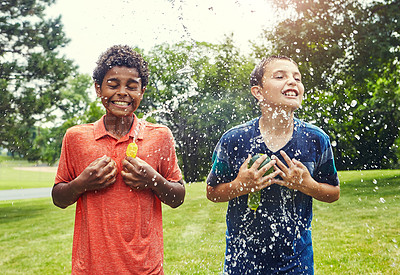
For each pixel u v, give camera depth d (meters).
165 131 1.85
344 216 5.52
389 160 12.59
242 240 1.90
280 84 1.84
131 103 1.73
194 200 7.61
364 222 5.05
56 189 1.72
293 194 1.85
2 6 10.34
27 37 10.50
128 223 1.63
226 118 6.05
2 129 10.11
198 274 3.19
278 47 7.91
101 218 1.63
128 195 1.66
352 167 12.09
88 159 1.71
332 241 4.15
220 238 4.54
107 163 1.64
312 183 1.80
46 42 10.62
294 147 1.88
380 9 9.38
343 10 8.72
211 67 5.48
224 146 1.96
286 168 1.78
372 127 11.80
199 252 3.92
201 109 6.14
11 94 10.18
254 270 1.87
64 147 1.78
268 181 1.79
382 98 11.53
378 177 9.76
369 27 9.12
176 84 5.71
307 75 7.91
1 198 13.70
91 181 1.60
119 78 1.69
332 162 1.96
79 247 1.64
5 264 4.00
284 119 1.87
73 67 10.93
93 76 1.80
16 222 7.23
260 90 1.94
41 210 9.01
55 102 11.03
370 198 6.87
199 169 9.20
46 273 3.59
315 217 5.55
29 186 20.45
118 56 1.71
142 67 1.78
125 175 1.64
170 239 4.59
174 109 6.32
